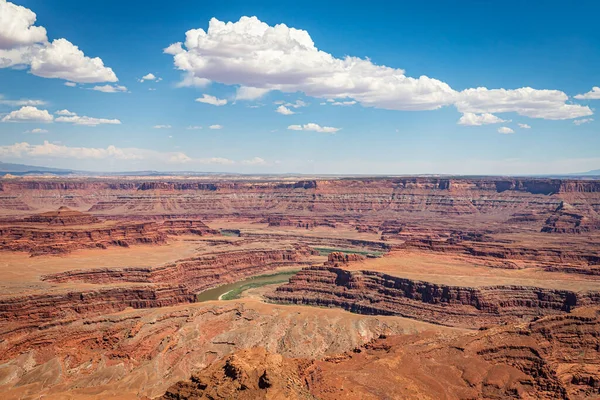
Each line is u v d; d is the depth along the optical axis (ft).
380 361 506.48
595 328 544.62
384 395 440.04
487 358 512.22
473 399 457.27
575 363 513.45
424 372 492.54
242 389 366.02
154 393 534.37
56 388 539.29
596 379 485.56
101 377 563.48
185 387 385.70
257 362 399.03
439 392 459.73
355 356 547.90
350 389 441.68
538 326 552.00
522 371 491.72
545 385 470.39
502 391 464.65
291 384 380.99
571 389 479.00
